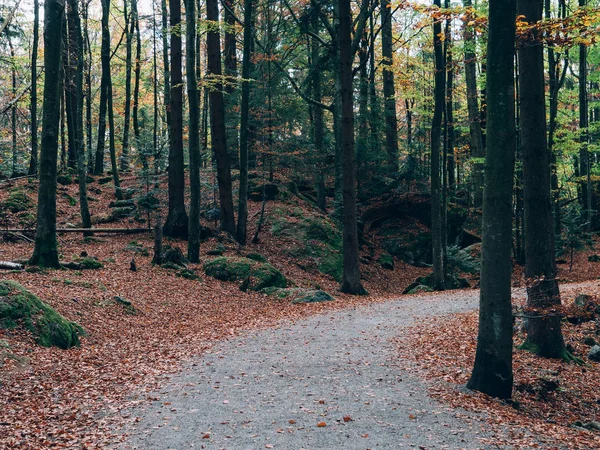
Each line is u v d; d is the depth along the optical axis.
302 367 9.59
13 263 15.02
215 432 6.44
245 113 23.45
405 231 30.11
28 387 7.95
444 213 22.89
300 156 30.39
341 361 10.04
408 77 30.00
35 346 9.60
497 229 8.30
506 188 8.25
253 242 24.61
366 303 17.80
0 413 6.92
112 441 6.16
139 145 24.97
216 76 20.55
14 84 31.58
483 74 24.55
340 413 7.12
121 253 19.55
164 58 31.03
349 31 19.62
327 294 18.44
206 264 19.67
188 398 7.80
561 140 25.12
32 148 27.64
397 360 10.19
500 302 8.35
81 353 10.09
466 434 6.47
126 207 24.72
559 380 9.84
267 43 28.33
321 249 25.36
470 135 31.58
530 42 10.15
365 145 29.62
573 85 34.12
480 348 8.51
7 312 9.87
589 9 9.23
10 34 24.28
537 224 10.95
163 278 17.31
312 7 22.92
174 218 22.84
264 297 17.97
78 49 22.50
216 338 12.20
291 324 13.90
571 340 12.68
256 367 9.60
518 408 8.21
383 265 27.77
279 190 29.67
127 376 8.96
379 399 7.75
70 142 31.39
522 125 11.04
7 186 25.11
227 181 24.22
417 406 7.48
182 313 14.65
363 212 30.53
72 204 25.06
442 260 22.83
